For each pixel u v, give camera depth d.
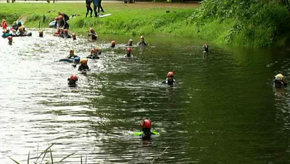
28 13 60.25
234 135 15.38
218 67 27.77
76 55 31.69
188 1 65.94
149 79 24.20
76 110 18.31
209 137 15.19
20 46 37.34
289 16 38.09
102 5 62.47
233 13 38.44
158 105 19.09
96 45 38.69
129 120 17.00
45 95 20.70
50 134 15.42
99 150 13.98
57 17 52.94
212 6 38.25
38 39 42.91
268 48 36.88
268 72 26.16
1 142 14.62
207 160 13.25
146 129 15.30
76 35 47.06
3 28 51.47
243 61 30.02
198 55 32.69
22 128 16.02
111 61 29.91
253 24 38.94
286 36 37.53
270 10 38.59
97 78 24.44
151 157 13.46
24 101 19.64
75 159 13.27
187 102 19.58
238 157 13.46
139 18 50.16
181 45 38.62
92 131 15.76
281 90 21.67
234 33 39.22
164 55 32.62
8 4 68.88
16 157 13.43
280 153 13.76
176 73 25.88
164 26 48.19
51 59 30.52
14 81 23.61
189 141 14.79
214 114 17.80
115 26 49.78
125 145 14.40
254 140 14.88
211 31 43.72
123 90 21.70
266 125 16.41
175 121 16.94
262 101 19.67
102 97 20.39
